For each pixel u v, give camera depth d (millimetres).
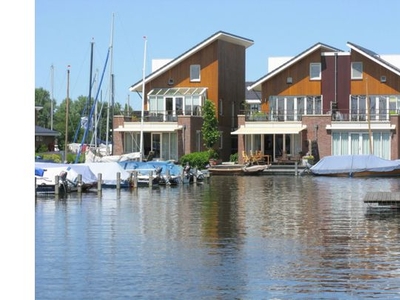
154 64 90812
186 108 80250
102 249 23141
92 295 16266
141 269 19562
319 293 16328
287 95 78938
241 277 18359
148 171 55531
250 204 39344
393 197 34500
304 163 70375
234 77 86312
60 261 20828
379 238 25578
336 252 22438
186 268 19688
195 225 29719
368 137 73688
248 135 77125
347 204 39031
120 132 78000
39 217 32688
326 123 74500
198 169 65250
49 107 131125
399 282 17562
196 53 81500
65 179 46156
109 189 50375
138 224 30062
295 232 27375
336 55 77875
